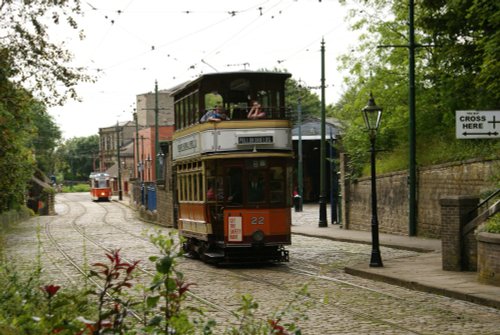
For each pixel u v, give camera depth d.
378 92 34.12
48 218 63.19
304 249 27.12
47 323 6.89
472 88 28.75
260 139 21.73
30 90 25.27
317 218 47.72
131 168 116.31
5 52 23.66
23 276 15.64
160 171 59.44
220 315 13.25
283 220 21.72
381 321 12.38
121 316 7.08
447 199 18.41
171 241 7.06
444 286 15.55
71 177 149.38
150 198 56.00
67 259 25.06
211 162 22.27
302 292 8.84
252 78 22.62
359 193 35.53
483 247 15.91
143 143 96.31
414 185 29.45
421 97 32.91
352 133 35.72
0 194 36.19
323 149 39.34
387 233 32.56
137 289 7.40
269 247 22.12
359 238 30.14
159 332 6.82
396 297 15.06
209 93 22.78
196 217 23.83
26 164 39.66
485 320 12.38
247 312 7.59
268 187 21.67
